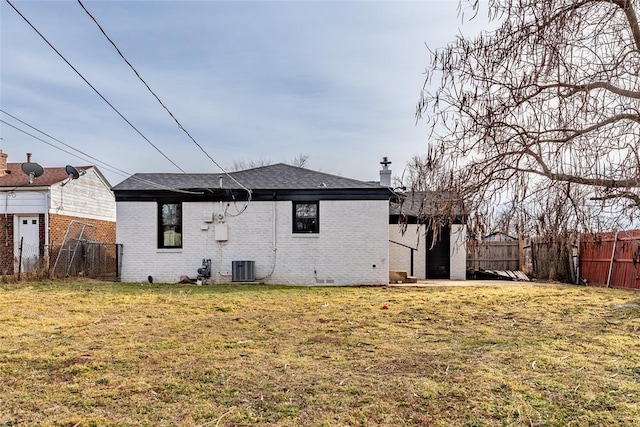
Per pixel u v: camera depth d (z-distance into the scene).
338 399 4.08
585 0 3.01
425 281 15.87
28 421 3.61
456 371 4.88
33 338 6.42
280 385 4.45
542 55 3.13
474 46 3.42
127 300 10.21
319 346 5.99
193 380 4.59
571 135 3.08
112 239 20.86
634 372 4.79
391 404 3.96
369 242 14.32
